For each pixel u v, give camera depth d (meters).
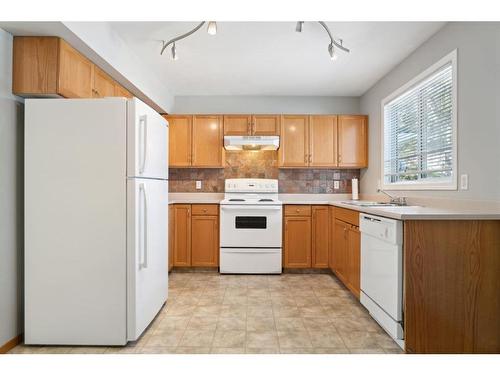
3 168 2.16
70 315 2.18
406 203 3.30
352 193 4.56
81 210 2.18
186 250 4.23
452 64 2.55
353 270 3.09
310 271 4.23
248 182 4.62
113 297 2.17
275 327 2.51
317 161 4.47
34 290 2.17
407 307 2.02
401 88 3.43
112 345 2.18
